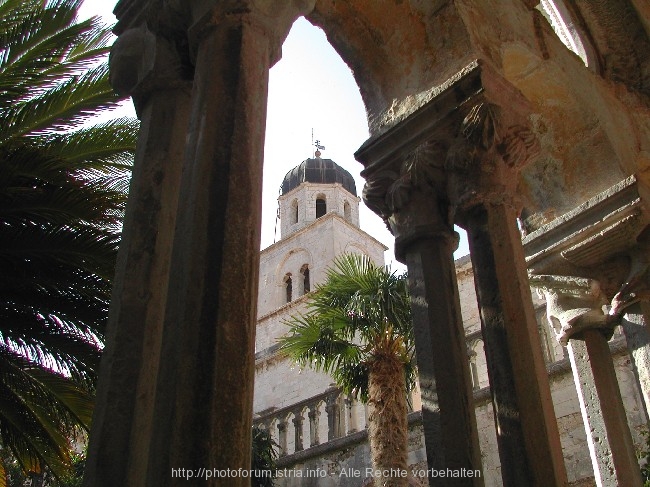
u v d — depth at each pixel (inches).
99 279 310.2
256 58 139.6
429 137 197.8
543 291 262.8
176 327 110.3
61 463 361.1
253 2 143.9
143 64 159.8
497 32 221.6
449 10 209.5
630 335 243.9
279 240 1419.8
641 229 236.2
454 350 172.4
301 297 1230.9
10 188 283.1
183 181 126.8
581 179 255.9
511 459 150.3
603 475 231.1
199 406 101.9
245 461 101.3
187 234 118.6
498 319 165.5
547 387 158.9
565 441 425.1
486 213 179.6
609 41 291.6
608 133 252.2
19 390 332.8
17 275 302.0
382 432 377.7
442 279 183.2
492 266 172.1
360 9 219.8
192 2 150.3
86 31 341.1
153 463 101.0
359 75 228.4
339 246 1337.4
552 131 260.8
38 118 322.7
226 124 128.5
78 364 316.8
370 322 415.5
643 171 259.0
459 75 195.3
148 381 123.3
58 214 297.0
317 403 633.6
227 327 109.0
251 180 125.2
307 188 1537.9
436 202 193.3
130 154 344.5
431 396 167.6
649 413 233.6
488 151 185.9
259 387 1042.7
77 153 332.5
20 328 310.5
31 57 324.8
